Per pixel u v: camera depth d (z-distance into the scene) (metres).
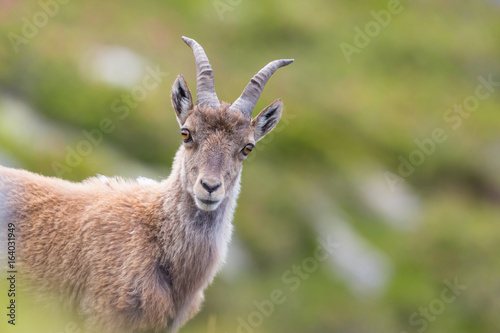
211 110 36.34
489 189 126.62
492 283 99.31
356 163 114.75
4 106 89.94
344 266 93.38
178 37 127.56
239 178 38.28
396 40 153.12
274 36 140.88
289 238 93.00
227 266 83.38
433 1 176.38
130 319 34.56
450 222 110.06
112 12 124.62
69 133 92.50
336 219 100.88
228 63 128.12
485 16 177.00
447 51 154.38
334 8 156.88
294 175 105.25
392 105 133.75
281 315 82.75
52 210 36.44
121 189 38.25
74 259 35.22
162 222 36.44
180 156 38.00
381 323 88.12
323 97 128.75
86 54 106.88
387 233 104.75
